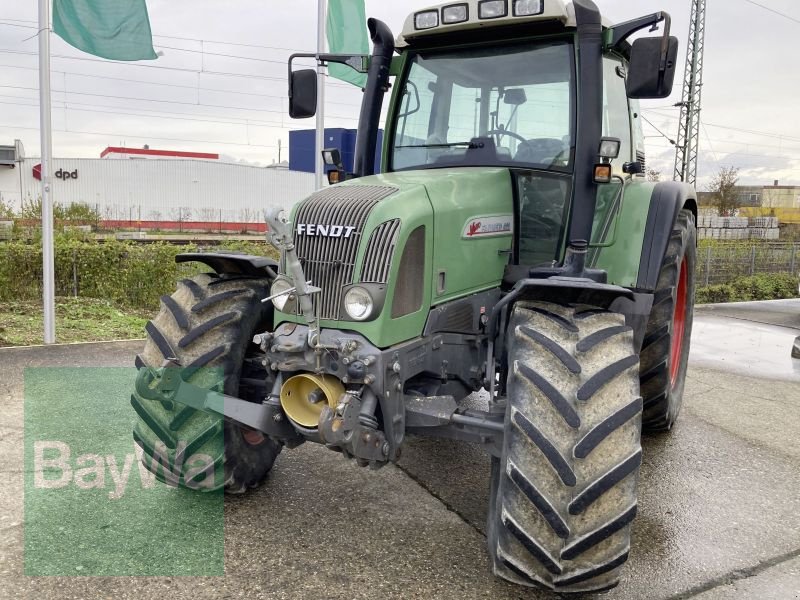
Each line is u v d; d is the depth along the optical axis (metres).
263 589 2.75
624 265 3.80
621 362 2.63
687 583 2.93
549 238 3.58
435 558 3.04
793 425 5.16
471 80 3.77
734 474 4.16
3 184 46.94
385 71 3.93
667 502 3.74
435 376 3.17
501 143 3.69
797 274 19.94
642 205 3.95
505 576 2.65
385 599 2.71
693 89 27.36
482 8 3.47
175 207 48.84
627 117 4.43
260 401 3.50
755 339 9.05
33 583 2.74
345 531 3.26
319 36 8.84
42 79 6.84
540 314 2.80
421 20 3.68
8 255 9.73
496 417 2.88
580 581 2.50
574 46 3.52
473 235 3.28
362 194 3.01
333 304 2.87
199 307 3.27
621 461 2.47
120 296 10.04
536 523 2.48
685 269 5.00
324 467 4.02
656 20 3.16
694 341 8.80
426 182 3.16
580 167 3.31
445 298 3.15
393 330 2.84
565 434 2.48
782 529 3.45
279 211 2.71
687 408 5.54
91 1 6.89
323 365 2.82
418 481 3.87
